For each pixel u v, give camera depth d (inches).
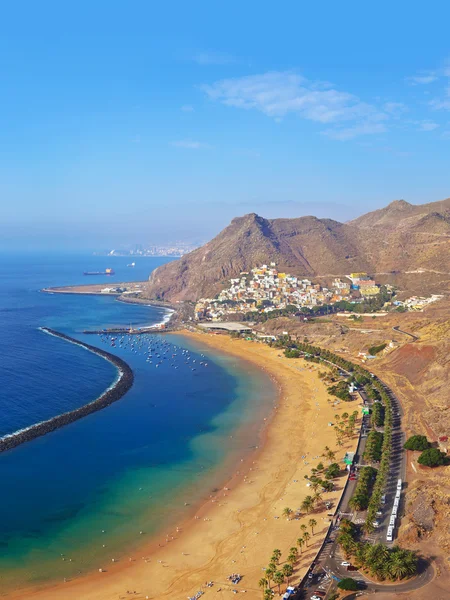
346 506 5093.5
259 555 4426.7
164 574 4232.3
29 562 4404.5
